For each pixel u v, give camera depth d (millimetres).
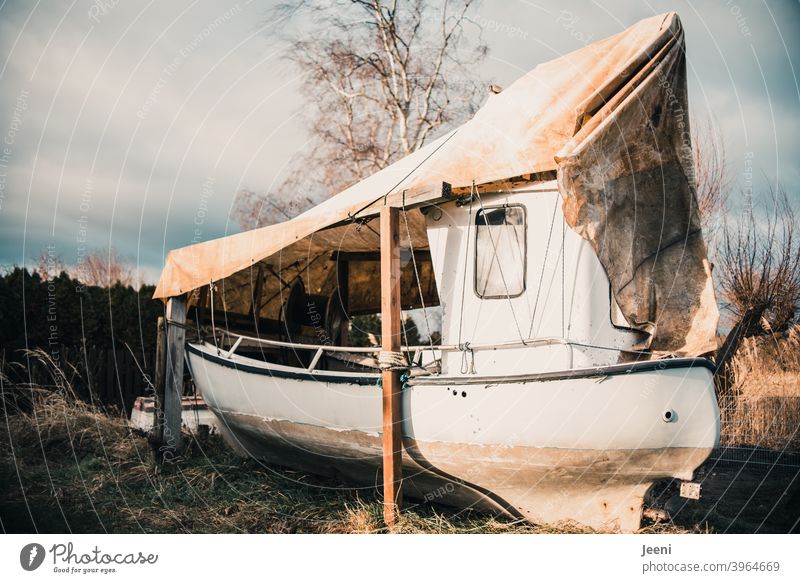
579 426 5016
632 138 5410
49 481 7020
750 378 9445
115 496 6660
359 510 5980
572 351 5262
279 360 10180
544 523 5785
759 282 9391
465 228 5977
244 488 6977
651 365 4922
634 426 4934
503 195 5785
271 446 7590
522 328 5574
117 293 12367
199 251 8008
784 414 8945
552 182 5562
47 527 5703
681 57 5688
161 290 8383
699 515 6133
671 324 5824
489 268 5812
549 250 5531
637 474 5188
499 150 5555
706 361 5090
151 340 12547
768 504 6566
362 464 6582
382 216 5773
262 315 10055
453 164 5746
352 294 10688
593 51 5820
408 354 6613
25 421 9156
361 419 6141
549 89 5676
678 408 4953
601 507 5531
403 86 15602
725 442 8930
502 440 5293
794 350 9281
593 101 5250
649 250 5668
